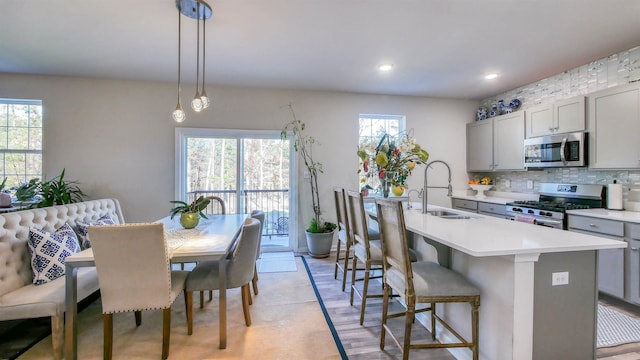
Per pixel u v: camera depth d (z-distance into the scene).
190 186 4.34
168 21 2.48
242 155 4.49
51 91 3.86
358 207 2.54
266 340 2.17
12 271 2.12
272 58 3.25
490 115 4.79
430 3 2.22
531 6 2.25
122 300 1.87
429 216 2.51
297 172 4.49
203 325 2.39
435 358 1.95
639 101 2.75
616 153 2.93
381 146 2.78
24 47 2.97
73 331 1.88
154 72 3.72
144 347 2.09
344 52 3.10
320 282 3.30
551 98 3.85
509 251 1.44
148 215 4.13
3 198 3.48
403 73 3.73
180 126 4.18
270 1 2.20
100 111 4.00
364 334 2.25
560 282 1.60
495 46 2.95
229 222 3.08
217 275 2.24
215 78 3.94
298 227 4.52
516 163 4.11
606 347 2.08
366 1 2.20
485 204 4.25
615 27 2.57
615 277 2.68
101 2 2.21
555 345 1.59
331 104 4.57
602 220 2.76
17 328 2.32
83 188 3.96
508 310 1.57
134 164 4.09
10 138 3.89
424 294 1.66
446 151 4.96
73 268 1.88
